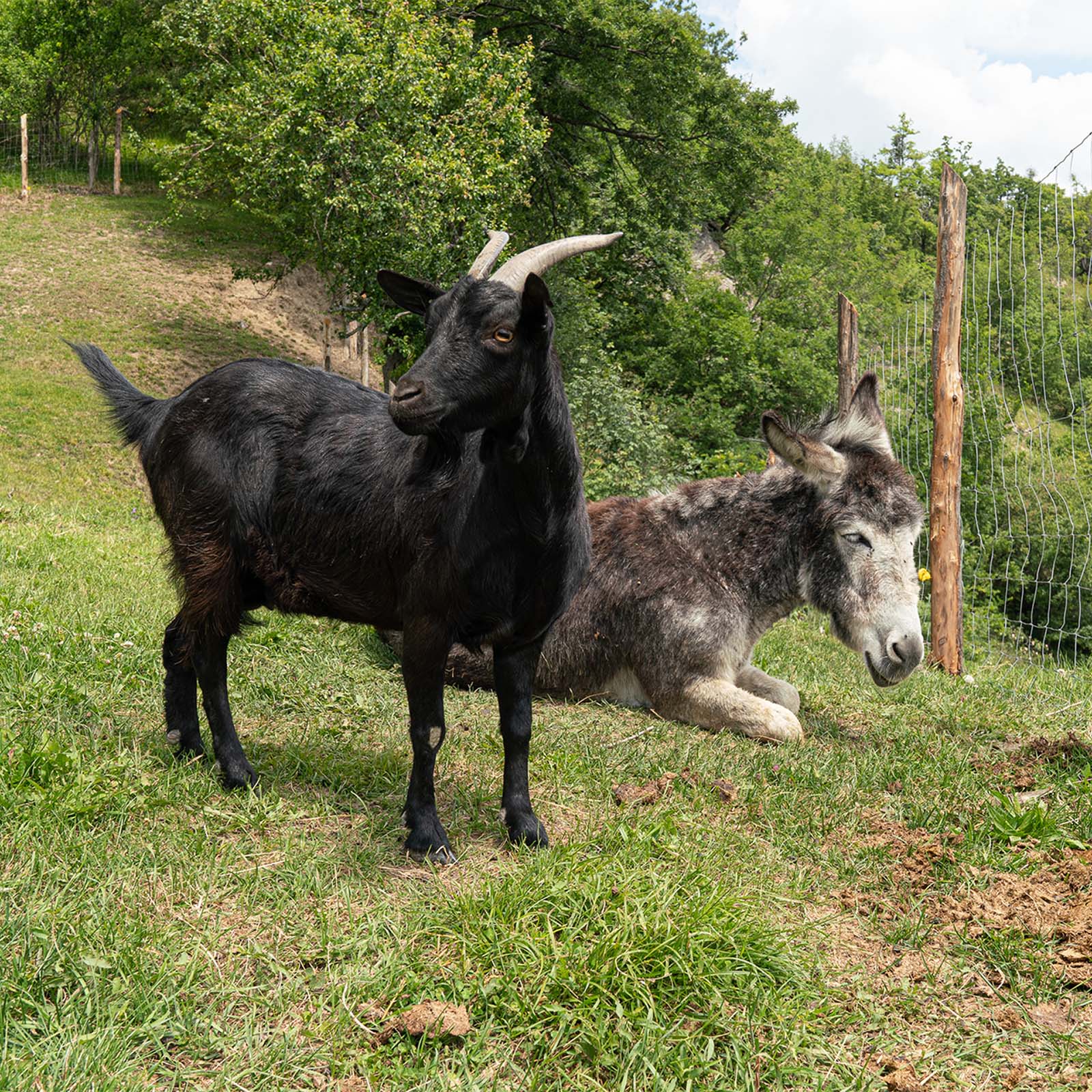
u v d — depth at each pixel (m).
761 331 31.30
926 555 10.15
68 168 32.12
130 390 4.74
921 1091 2.59
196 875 3.38
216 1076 2.50
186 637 4.38
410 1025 2.66
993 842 4.12
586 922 3.08
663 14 23.91
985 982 3.15
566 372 18.50
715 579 6.13
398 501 3.81
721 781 4.68
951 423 7.93
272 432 4.19
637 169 26.14
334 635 6.95
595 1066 2.62
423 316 3.73
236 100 17.84
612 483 14.10
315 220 17.25
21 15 30.09
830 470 5.72
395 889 3.49
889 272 38.28
